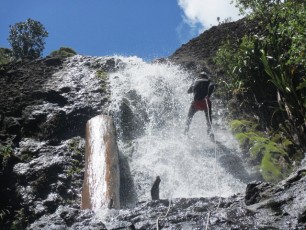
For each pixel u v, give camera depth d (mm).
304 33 6852
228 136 8609
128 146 8438
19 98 9445
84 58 12125
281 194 4465
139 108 9750
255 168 7359
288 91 7473
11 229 6332
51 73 11078
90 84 10406
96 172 6430
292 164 6977
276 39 8453
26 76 10734
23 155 7676
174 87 10609
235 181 7227
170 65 11859
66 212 5219
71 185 7082
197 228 4176
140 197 6988
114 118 9141
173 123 9359
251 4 10281
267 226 3936
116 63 11820
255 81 9102
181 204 5102
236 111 9367
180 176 7441
